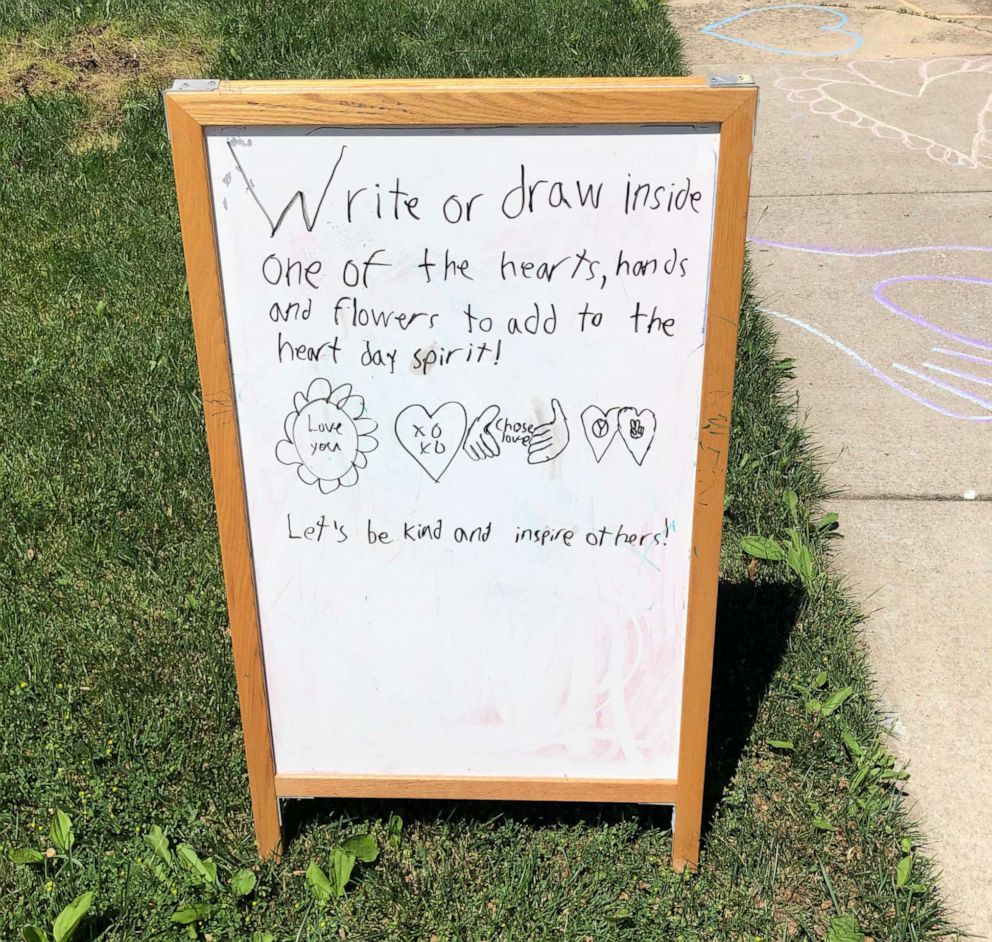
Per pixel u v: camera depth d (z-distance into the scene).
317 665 2.32
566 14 7.62
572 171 1.88
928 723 2.86
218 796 2.66
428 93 1.82
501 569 2.22
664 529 2.17
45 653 3.07
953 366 4.38
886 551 3.45
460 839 2.56
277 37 7.25
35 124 6.39
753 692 2.91
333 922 2.38
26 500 3.66
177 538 3.51
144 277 4.98
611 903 2.42
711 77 1.84
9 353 4.47
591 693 2.33
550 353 2.03
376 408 2.09
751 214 5.57
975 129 6.44
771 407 4.05
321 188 1.91
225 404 2.07
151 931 2.36
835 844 2.54
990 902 2.41
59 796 2.66
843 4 8.66
